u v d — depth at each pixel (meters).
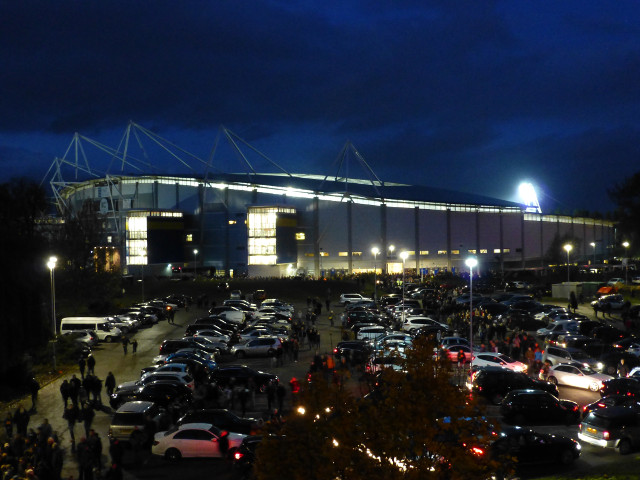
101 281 86.12
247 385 40.78
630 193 85.06
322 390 14.66
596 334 56.69
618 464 23.44
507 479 22.03
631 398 32.72
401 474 13.66
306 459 14.08
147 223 138.50
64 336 58.75
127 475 27.17
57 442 29.67
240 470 26.39
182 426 29.39
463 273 133.88
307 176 166.88
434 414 14.01
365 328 59.41
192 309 92.56
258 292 101.94
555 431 32.16
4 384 45.12
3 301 45.19
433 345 14.81
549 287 109.00
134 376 48.22
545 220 169.00
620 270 134.50
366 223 143.75
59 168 149.50
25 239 49.91
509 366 44.50
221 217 145.75
